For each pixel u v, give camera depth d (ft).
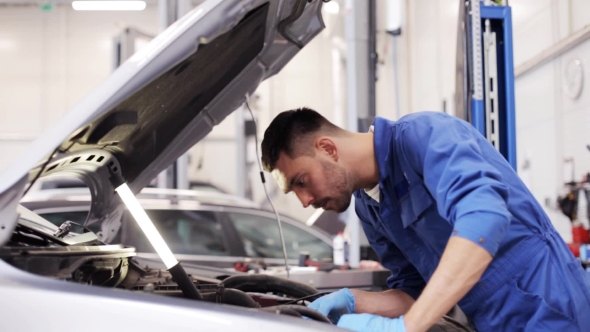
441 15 20.95
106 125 4.57
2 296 3.44
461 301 5.04
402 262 6.21
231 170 35.70
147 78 3.67
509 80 9.21
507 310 4.85
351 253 12.57
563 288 4.79
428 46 22.57
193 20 3.78
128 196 4.42
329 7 25.77
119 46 18.94
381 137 5.10
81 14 36.47
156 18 36.35
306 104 35.53
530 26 16.21
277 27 5.69
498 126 9.22
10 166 3.65
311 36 6.14
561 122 14.66
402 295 6.01
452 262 3.82
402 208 5.25
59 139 3.59
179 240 16.01
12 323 3.38
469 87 9.07
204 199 18.54
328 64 35.50
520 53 16.85
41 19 36.45
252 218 17.70
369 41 15.60
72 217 14.35
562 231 14.60
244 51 5.54
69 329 3.35
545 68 15.40
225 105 6.17
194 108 5.79
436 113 4.97
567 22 14.23
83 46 36.45
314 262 12.74
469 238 3.83
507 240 4.81
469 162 4.27
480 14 9.23
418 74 23.97
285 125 5.04
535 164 16.12
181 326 3.34
